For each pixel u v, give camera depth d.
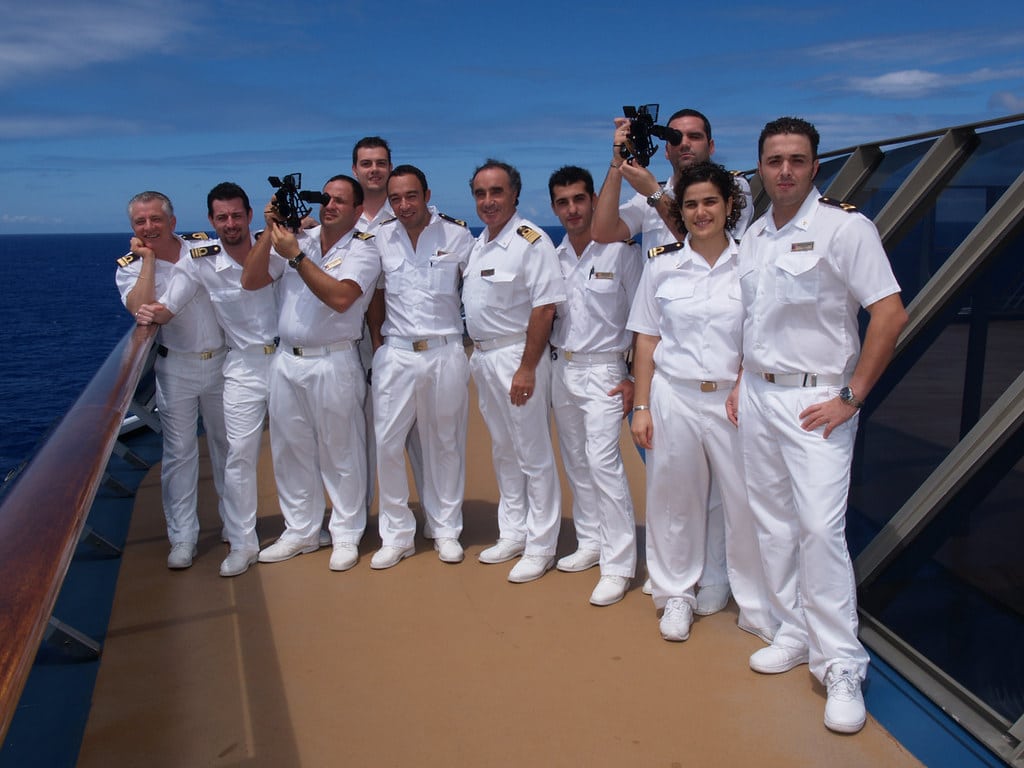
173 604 3.48
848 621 2.57
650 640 3.07
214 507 4.64
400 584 3.63
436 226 3.71
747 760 2.37
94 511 4.52
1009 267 3.03
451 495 3.92
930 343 3.28
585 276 3.41
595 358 3.44
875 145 4.10
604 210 3.31
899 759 2.34
